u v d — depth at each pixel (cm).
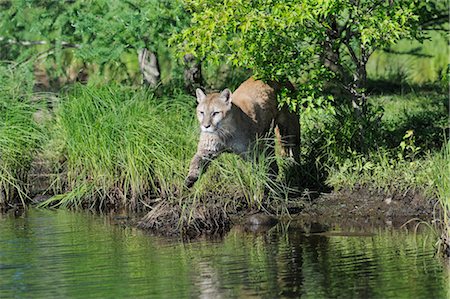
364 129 1608
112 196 1638
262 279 1129
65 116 1717
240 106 1516
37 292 1096
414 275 1131
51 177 1719
